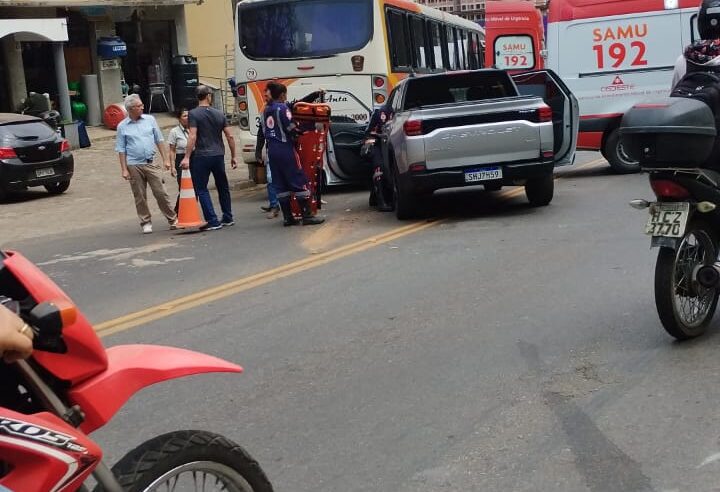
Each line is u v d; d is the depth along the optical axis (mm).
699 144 5195
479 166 11219
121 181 20438
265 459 4387
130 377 2627
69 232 13844
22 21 24641
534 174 11273
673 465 4016
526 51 23797
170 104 32094
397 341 6234
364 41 15961
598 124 15164
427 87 12633
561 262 8398
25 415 2359
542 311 6734
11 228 14641
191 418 5016
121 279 9336
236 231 12195
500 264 8531
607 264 8156
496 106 11148
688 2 14539
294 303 7590
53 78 28703
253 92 16641
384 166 12914
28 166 17609
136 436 4797
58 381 2525
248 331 6781
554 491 3846
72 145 25812
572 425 4547
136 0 28484
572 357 5613
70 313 2387
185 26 32000
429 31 19359
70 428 2414
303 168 12250
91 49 29672
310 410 5016
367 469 4195
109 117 28938
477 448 4348
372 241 10383
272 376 5660
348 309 7234
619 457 4137
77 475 2404
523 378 5289
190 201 12836
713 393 4824
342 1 16000
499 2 23844
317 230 11609
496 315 6723
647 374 5207
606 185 13992
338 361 5875
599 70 15039
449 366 5605
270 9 16312
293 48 16266
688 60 5551
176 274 9359
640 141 5320
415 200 11727
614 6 14859
